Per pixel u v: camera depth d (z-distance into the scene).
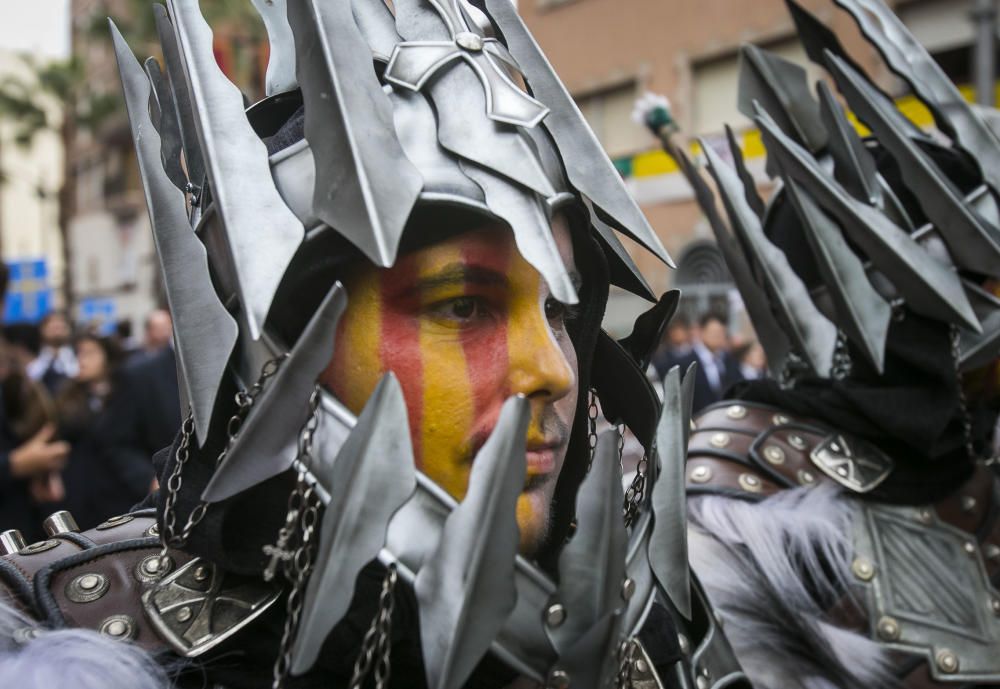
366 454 0.51
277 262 0.54
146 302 14.04
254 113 0.65
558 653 0.53
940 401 0.96
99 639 0.54
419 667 0.58
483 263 0.57
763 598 0.86
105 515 2.14
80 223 15.43
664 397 0.64
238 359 0.57
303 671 0.49
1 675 0.51
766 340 1.06
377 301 0.57
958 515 0.97
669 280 6.27
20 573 0.60
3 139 11.52
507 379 0.57
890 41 1.09
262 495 0.58
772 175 1.07
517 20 0.67
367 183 0.52
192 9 0.62
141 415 2.13
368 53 0.57
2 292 2.14
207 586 0.58
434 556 0.51
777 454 0.96
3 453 1.90
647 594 0.60
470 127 0.56
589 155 0.62
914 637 0.88
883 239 0.95
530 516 0.58
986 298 0.97
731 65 6.44
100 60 10.77
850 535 0.91
